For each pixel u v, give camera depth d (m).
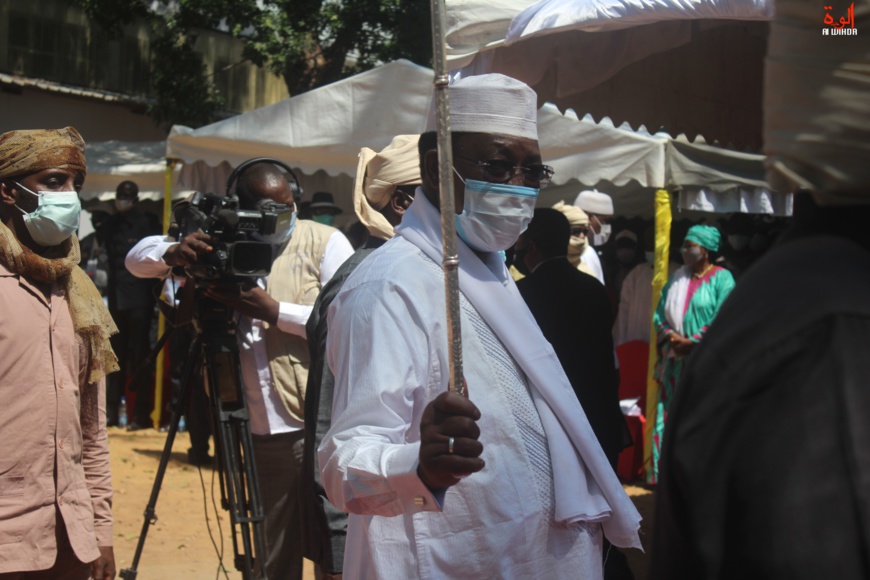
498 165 2.20
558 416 2.18
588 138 7.57
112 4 15.34
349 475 1.92
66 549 3.10
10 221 3.13
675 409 1.25
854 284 1.16
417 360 2.07
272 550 4.10
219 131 8.12
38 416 2.99
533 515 2.10
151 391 10.34
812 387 1.12
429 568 2.06
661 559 1.27
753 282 1.25
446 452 1.76
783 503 1.11
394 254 2.20
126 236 10.16
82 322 3.15
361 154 3.61
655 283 7.82
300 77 15.45
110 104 16.84
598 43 4.41
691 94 5.64
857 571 1.07
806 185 1.23
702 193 7.83
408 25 14.91
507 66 4.17
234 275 3.74
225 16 15.30
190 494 7.61
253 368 4.07
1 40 15.29
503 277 2.35
